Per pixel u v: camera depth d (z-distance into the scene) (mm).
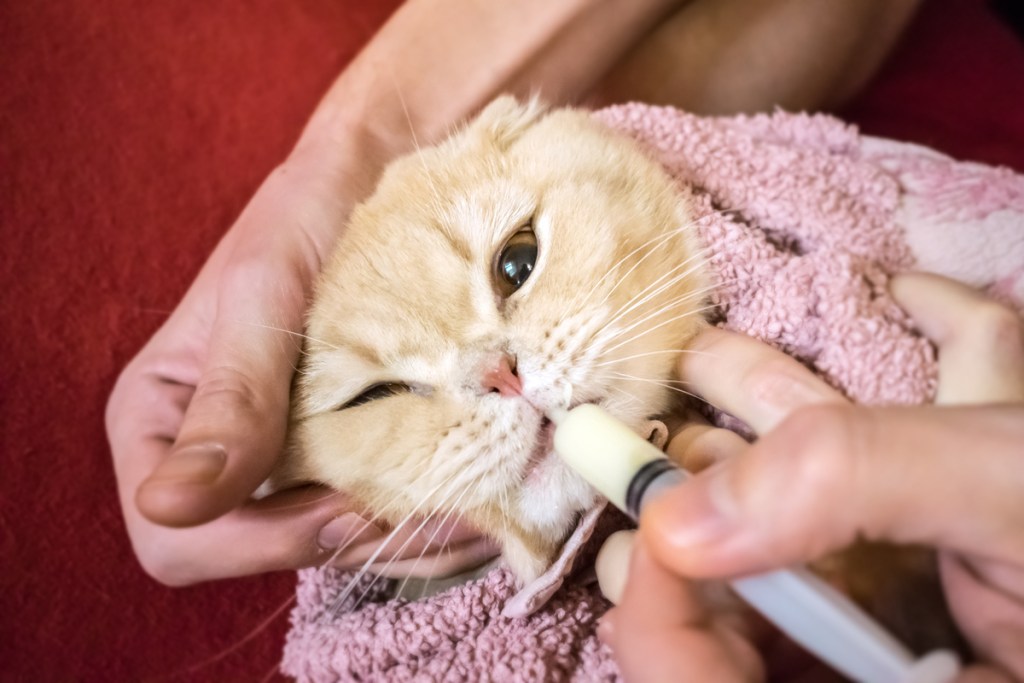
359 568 250
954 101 345
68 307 339
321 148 283
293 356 227
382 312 221
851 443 136
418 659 225
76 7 370
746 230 221
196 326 283
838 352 195
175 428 275
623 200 225
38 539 317
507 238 223
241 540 234
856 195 230
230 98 374
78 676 307
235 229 287
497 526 222
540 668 203
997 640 147
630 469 164
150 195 356
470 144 250
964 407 144
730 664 151
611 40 315
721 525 141
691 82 324
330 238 258
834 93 339
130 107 365
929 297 200
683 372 213
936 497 137
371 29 389
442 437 212
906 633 155
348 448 220
